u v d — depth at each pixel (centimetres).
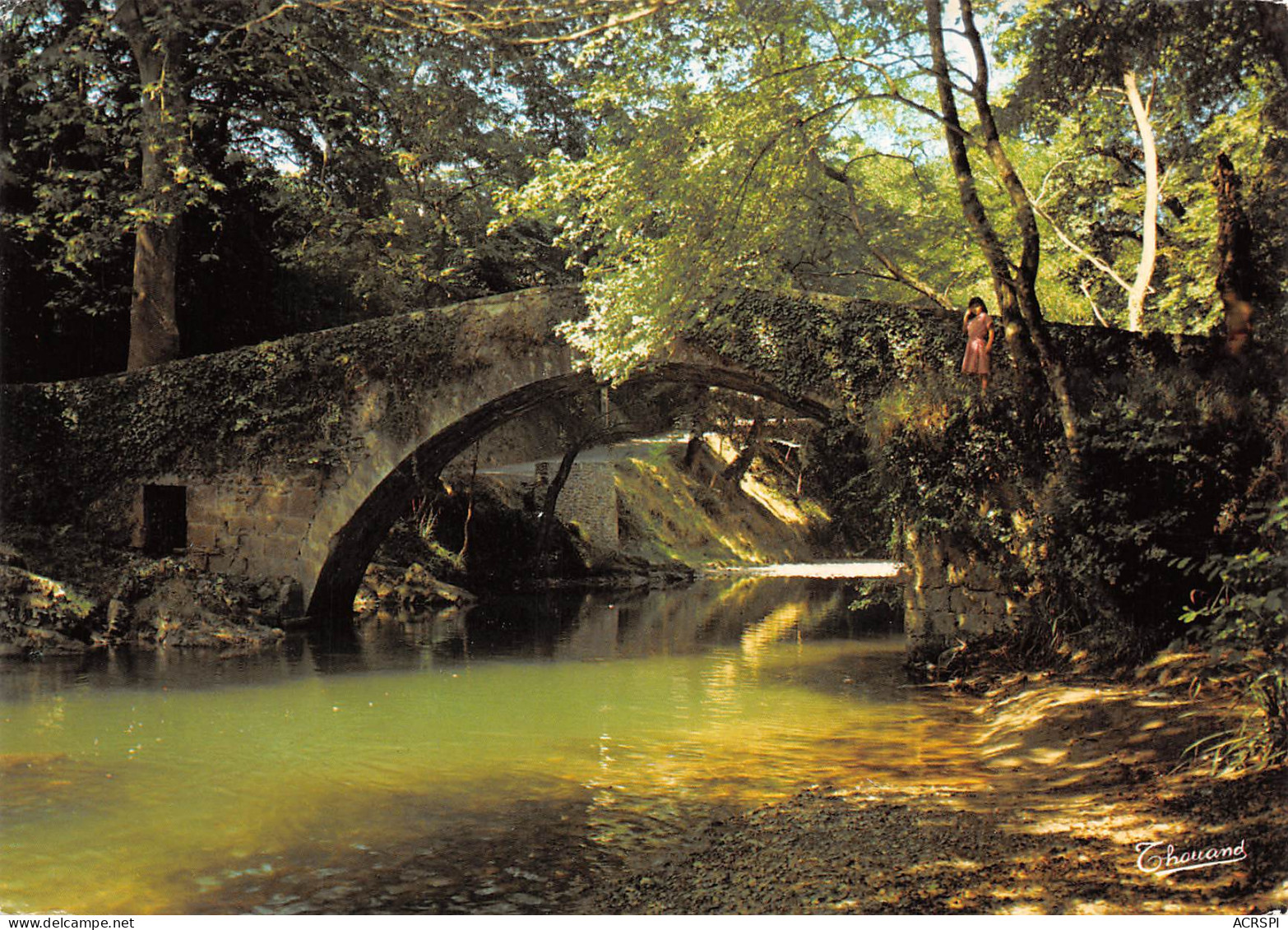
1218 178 1415
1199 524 1212
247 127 2436
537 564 3080
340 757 1032
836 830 718
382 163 2364
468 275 2933
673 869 675
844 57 1379
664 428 5147
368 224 2348
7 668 1567
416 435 1944
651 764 995
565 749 1062
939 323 1647
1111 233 2278
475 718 1223
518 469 3684
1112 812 655
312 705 1307
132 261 2386
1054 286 2327
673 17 1405
